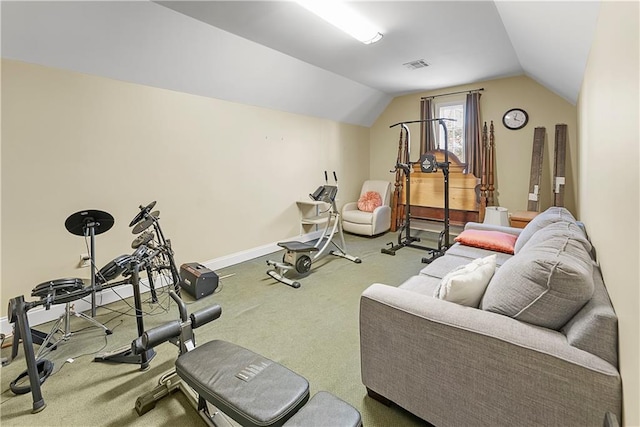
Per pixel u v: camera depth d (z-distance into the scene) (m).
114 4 2.35
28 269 2.55
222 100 3.83
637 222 0.86
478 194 4.95
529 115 4.53
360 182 6.18
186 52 3.02
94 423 1.58
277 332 2.40
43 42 2.37
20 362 2.07
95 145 2.84
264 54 3.48
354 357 2.09
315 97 4.71
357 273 3.68
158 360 2.07
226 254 4.02
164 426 1.55
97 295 2.91
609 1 1.34
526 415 1.18
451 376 1.35
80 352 2.17
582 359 1.08
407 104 5.70
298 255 3.57
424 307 1.45
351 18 2.65
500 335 1.23
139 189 3.17
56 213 2.66
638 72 0.88
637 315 0.83
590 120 2.24
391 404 1.66
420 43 3.28
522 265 1.35
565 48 2.39
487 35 3.07
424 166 4.39
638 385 0.81
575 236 1.84
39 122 2.53
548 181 4.48
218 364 1.41
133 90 3.05
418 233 5.63
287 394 1.24
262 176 4.39
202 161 3.68
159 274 3.26
